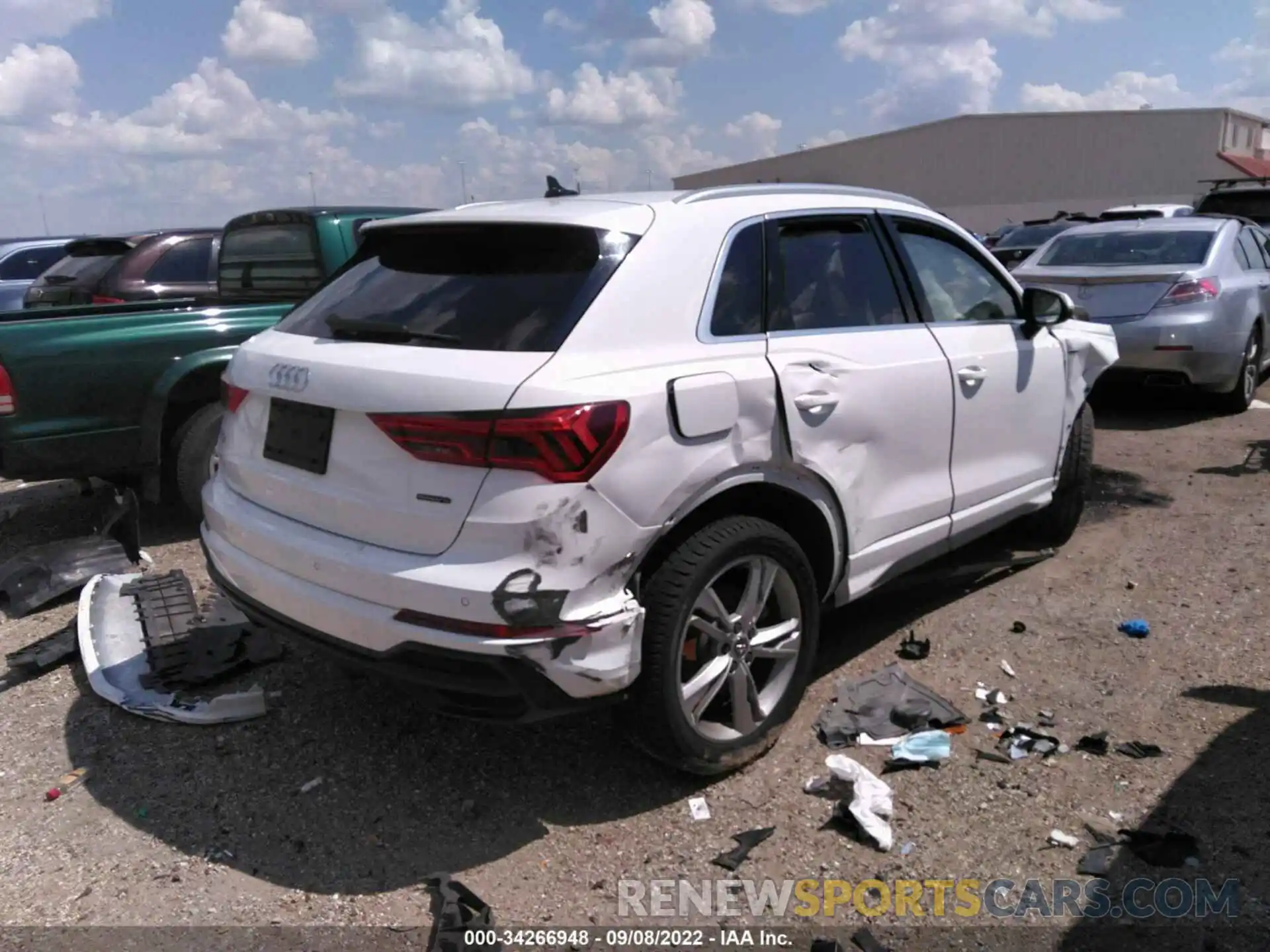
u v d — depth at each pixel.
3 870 3.02
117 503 6.33
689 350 3.15
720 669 3.29
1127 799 3.24
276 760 3.56
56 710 3.96
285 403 3.28
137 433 5.52
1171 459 7.25
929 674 4.11
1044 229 17.55
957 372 4.14
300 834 3.16
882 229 4.09
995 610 4.71
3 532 6.32
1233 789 3.27
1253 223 9.96
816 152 64.50
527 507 2.74
